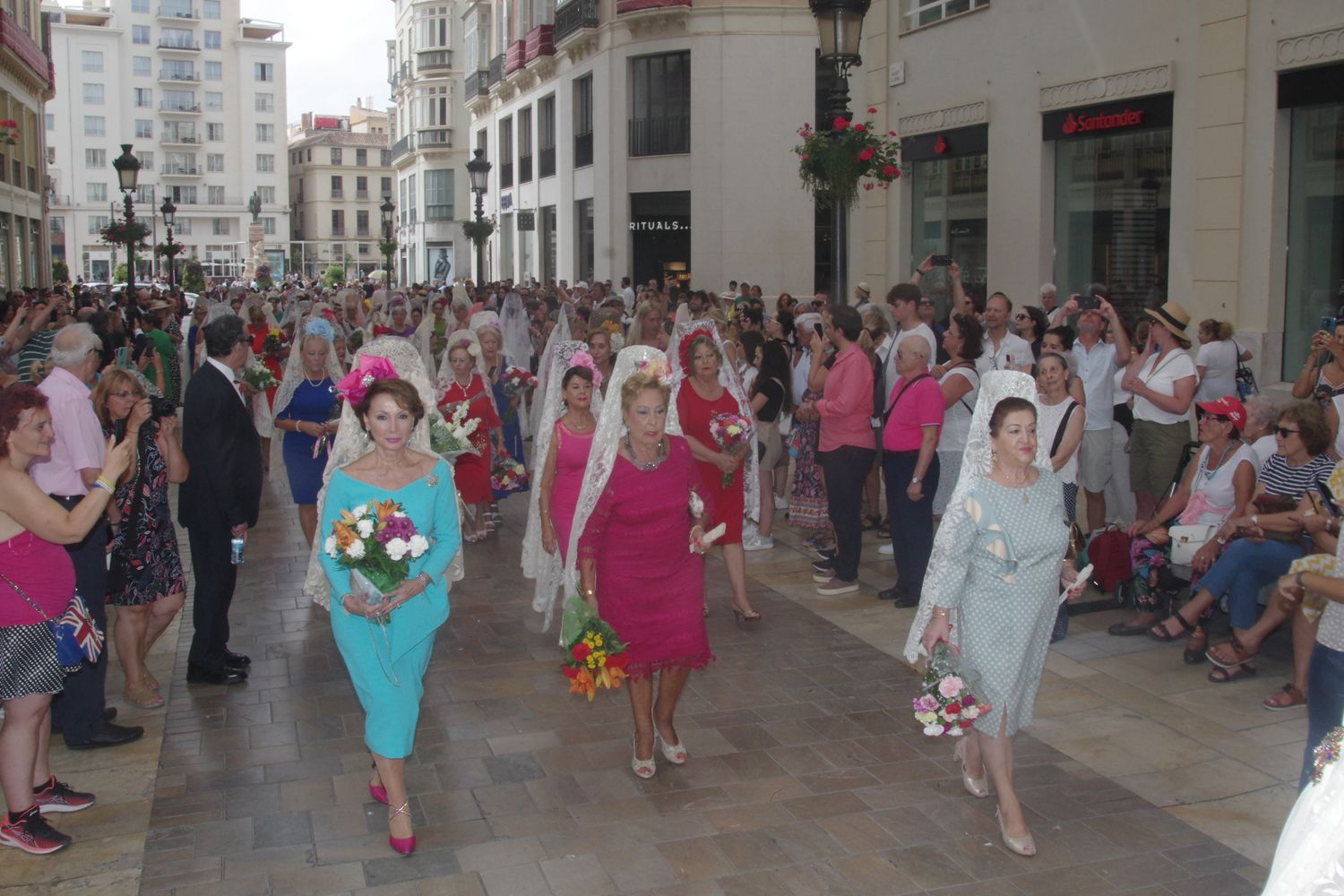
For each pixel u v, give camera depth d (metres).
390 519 4.45
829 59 9.87
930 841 4.59
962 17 13.75
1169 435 8.24
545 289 28.72
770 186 25.67
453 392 9.33
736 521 7.42
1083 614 7.45
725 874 4.34
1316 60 9.38
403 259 63.31
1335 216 9.59
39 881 4.30
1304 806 2.57
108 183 84.62
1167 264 11.21
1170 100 10.92
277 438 14.45
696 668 5.19
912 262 15.37
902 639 7.12
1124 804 4.89
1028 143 12.78
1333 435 6.23
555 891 4.23
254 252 69.44
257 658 6.85
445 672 6.60
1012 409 4.42
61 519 4.39
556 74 32.56
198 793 5.04
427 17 54.81
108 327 11.42
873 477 9.96
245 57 86.94
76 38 82.31
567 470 6.91
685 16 25.55
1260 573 6.17
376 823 4.76
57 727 5.52
